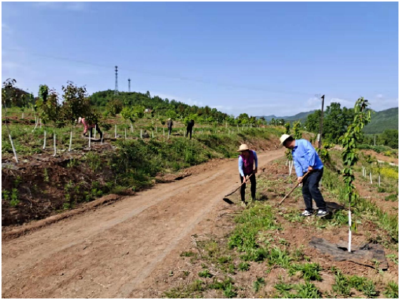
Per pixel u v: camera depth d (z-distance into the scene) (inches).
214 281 176.6
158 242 242.5
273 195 352.2
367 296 161.9
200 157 724.7
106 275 191.6
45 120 433.7
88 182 377.1
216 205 342.0
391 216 306.0
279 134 1630.2
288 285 170.2
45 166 347.6
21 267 202.4
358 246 210.1
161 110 2496.3
